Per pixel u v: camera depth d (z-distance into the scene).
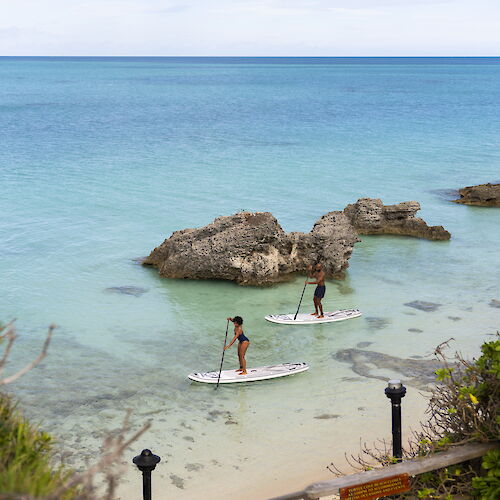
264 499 13.39
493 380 8.12
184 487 13.84
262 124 95.25
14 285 27.36
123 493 13.46
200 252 28.66
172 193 46.41
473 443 8.00
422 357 20.61
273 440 15.77
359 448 15.38
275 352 21.28
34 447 5.62
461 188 48.25
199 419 16.77
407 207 36.78
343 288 27.91
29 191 46.59
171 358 20.66
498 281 28.58
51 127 90.12
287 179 52.06
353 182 51.09
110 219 38.88
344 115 110.81
